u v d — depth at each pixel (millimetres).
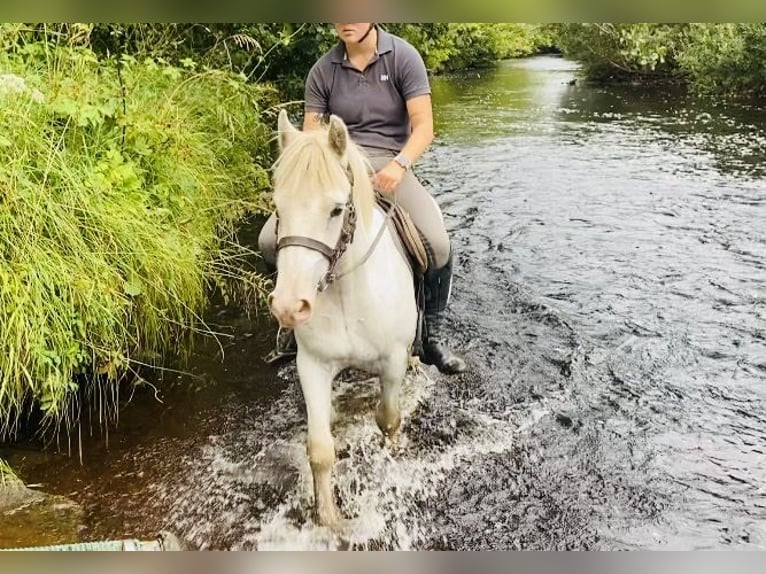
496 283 5121
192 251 4254
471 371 4066
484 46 23938
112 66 5160
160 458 3383
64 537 2838
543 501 3080
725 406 3672
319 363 2820
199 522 2982
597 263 5434
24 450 3385
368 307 2738
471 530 2938
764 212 6496
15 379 3166
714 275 5152
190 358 4219
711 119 11586
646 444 3404
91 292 3283
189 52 6809
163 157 4562
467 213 6668
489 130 11109
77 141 4008
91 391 3799
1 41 4141
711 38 13609
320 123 3096
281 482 3244
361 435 3562
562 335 4410
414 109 3043
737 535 2854
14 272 3131
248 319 4652
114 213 3637
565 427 3561
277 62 7926
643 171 8117
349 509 3059
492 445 3451
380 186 2842
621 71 17688
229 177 5723
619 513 2990
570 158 8898
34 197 3324
